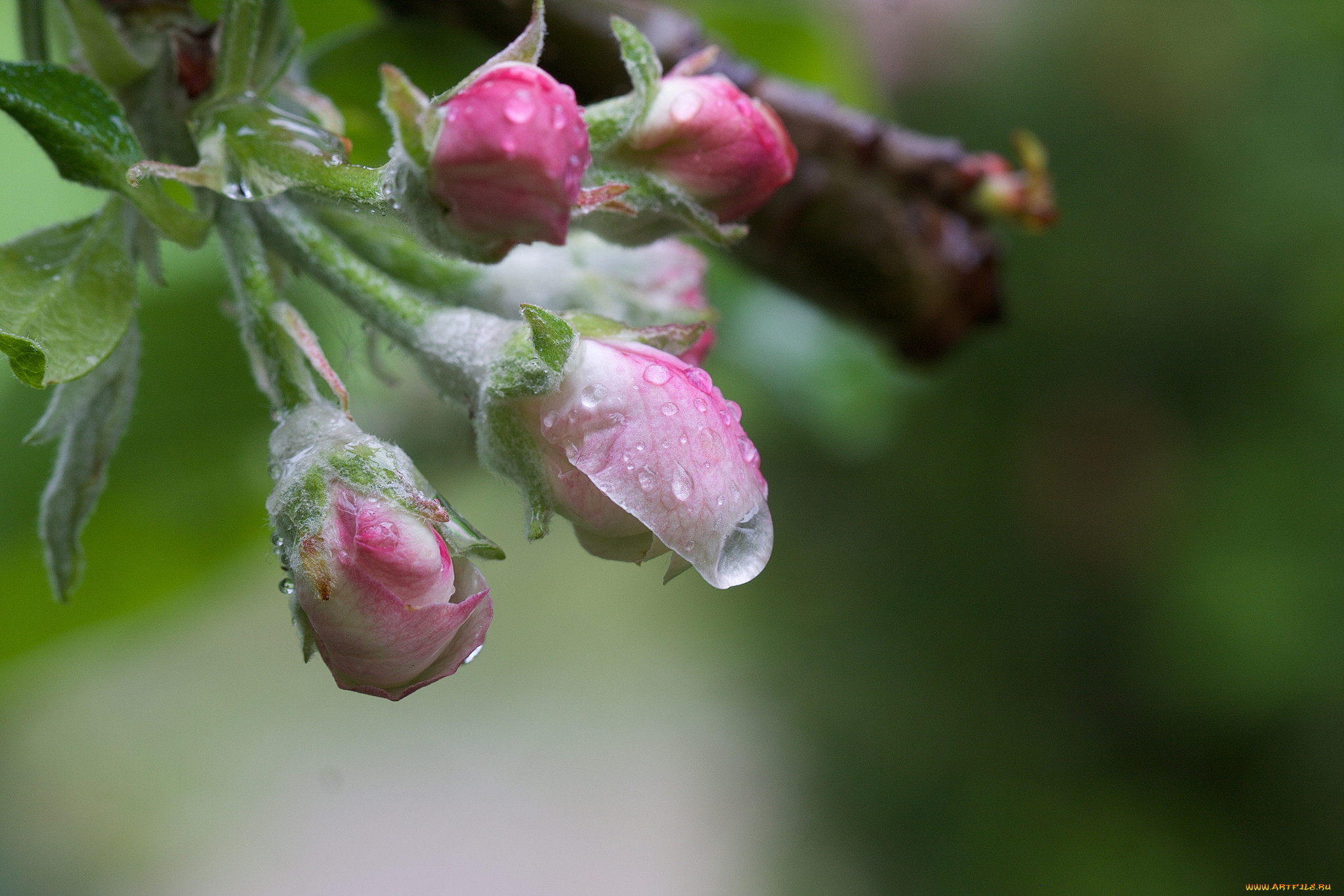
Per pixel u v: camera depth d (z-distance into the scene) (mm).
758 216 335
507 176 262
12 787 1070
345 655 266
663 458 266
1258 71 985
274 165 272
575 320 275
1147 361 1165
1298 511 994
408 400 389
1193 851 1041
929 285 347
